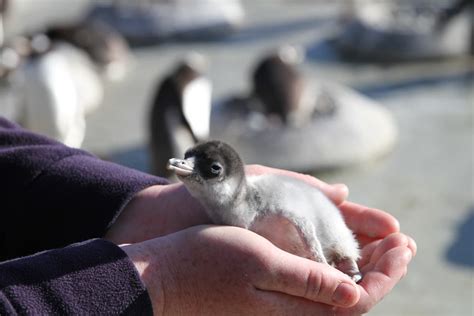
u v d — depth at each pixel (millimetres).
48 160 816
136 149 2070
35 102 1991
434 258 1381
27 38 2627
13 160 811
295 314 709
